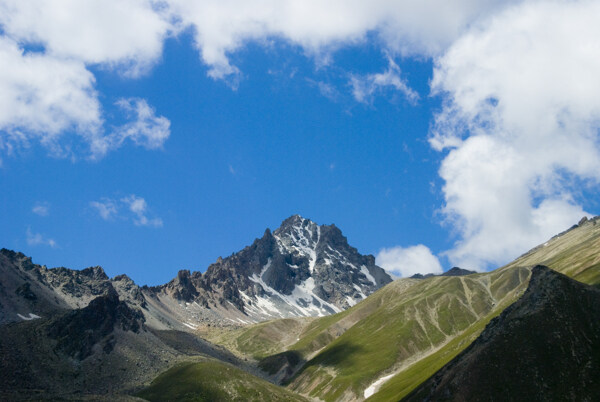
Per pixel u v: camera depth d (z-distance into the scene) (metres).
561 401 112.69
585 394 112.12
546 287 140.25
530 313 134.88
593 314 129.38
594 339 123.44
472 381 126.06
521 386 119.25
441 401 127.62
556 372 118.94
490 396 120.75
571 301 133.75
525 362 123.50
